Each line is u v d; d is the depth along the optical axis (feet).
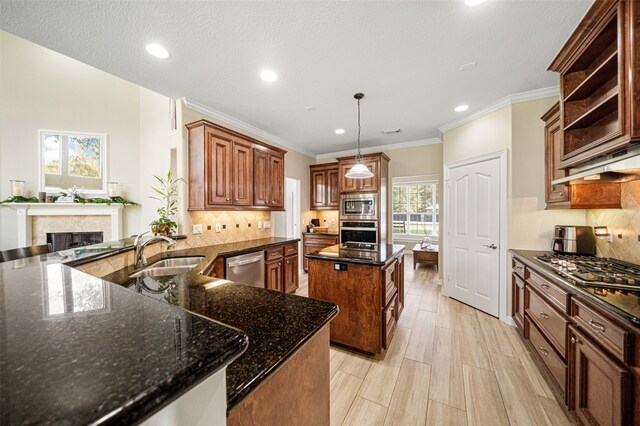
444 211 12.24
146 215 13.61
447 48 6.41
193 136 9.30
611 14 4.54
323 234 16.14
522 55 6.70
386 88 8.54
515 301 8.37
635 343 3.45
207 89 8.61
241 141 10.46
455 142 11.64
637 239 5.89
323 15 5.30
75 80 13.99
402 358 7.09
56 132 13.65
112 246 5.97
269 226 13.78
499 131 9.48
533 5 5.06
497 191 9.57
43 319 1.60
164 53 6.56
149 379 1.06
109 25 5.50
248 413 2.03
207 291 3.99
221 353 1.33
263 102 9.70
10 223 13.07
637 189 5.90
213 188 9.25
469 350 7.43
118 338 1.39
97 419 0.80
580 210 8.10
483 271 10.13
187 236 9.38
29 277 2.65
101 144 14.25
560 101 6.41
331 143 15.79
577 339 4.63
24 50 13.33
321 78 7.88
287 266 11.94
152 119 13.08
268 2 4.96
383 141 15.38
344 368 6.68
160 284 4.38
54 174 13.61
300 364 2.73
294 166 16.33
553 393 5.67
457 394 5.70
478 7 5.12
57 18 5.25
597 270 5.42
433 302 11.28
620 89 4.32
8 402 0.86
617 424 3.60
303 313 3.16
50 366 1.10
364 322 7.16
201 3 4.96
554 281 5.48
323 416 3.18
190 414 1.34
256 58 6.82
